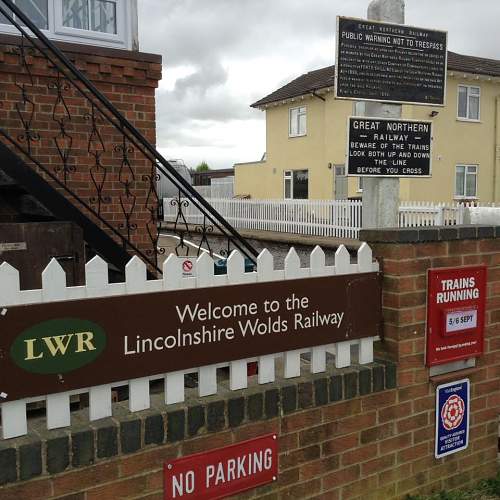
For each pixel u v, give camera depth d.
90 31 5.92
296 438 3.14
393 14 4.65
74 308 2.49
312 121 24.84
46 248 4.05
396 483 3.54
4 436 2.40
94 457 2.54
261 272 3.02
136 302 2.65
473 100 22.45
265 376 3.11
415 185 21.11
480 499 3.77
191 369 2.84
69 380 2.51
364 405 3.38
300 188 25.91
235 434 2.94
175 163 23.25
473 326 3.76
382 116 4.75
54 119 4.82
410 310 3.48
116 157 5.64
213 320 2.88
